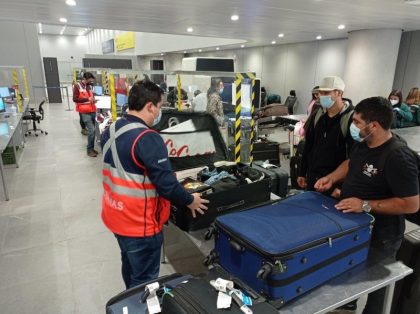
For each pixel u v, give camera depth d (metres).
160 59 15.24
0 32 13.00
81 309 2.08
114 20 6.28
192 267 2.51
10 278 2.38
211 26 6.92
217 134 2.46
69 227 3.14
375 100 1.38
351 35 7.30
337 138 2.00
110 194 1.52
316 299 1.21
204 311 0.97
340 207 1.42
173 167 2.24
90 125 5.50
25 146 6.29
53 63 14.04
